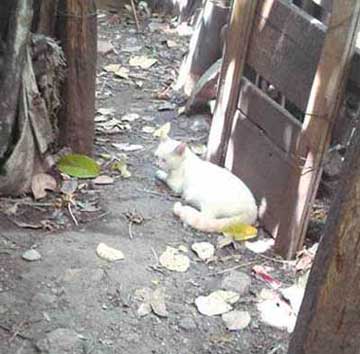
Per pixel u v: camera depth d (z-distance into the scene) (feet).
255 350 9.02
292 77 10.37
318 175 10.03
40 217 10.59
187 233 10.62
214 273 10.00
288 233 10.32
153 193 11.36
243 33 11.16
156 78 14.69
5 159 10.68
